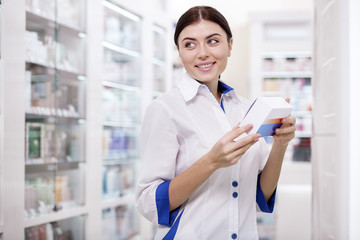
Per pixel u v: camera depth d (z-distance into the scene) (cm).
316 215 183
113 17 403
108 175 391
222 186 132
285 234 363
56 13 313
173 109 132
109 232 393
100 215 350
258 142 141
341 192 161
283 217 368
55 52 314
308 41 613
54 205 305
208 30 125
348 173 160
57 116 312
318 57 184
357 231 160
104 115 395
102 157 385
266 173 139
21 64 253
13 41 247
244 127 114
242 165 134
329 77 170
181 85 137
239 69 668
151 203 127
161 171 130
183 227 130
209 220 130
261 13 611
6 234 239
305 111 629
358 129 159
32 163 285
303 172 568
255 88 620
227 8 675
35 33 297
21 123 252
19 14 252
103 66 395
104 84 389
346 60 160
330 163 169
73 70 335
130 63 430
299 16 610
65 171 334
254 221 136
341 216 161
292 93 635
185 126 130
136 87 425
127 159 417
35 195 288
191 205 131
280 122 125
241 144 112
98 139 350
